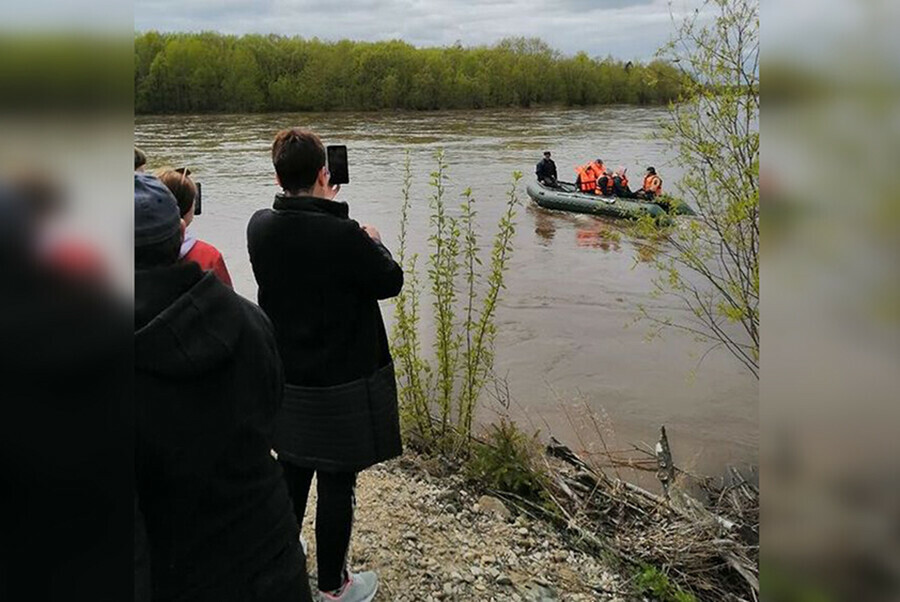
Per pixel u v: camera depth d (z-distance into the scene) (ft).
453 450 15.07
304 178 8.16
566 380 23.86
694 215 14.75
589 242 48.06
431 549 11.29
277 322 8.30
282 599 5.19
